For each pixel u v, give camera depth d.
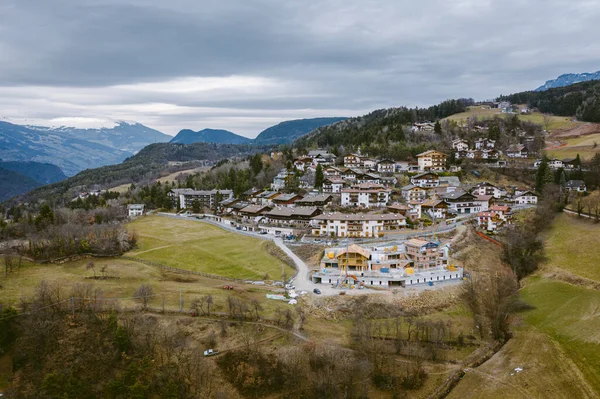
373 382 86.62
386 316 109.12
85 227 159.00
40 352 87.75
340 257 132.88
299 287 121.06
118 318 97.38
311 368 88.00
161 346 89.81
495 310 106.06
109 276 122.00
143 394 80.12
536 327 105.19
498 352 96.88
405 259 136.75
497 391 83.38
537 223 165.00
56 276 120.94
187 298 108.94
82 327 92.81
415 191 197.75
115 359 86.62
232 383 84.81
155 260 140.50
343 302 112.81
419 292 119.50
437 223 172.88
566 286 122.50
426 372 90.00
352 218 160.38
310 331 99.19
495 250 149.88
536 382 85.06
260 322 100.00
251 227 180.75
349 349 93.38
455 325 107.25
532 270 136.62
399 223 165.75
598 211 163.50
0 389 82.50
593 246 140.12
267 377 85.94
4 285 112.50
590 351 92.44
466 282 123.44
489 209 172.38
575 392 82.12
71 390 80.81
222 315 101.19
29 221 173.50
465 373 90.12
